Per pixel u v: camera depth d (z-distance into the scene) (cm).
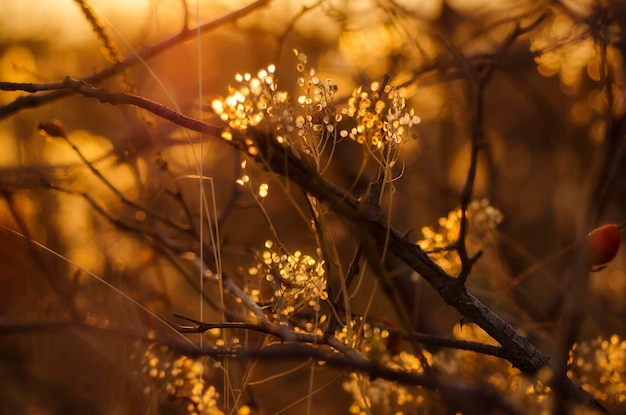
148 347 196
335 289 262
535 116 587
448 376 209
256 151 136
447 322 354
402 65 381
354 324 175
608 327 311
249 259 332
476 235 252
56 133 198
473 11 429
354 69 388
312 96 148
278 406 266
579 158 422
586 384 197
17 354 290
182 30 243
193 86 386
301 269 158
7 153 396
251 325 152
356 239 161
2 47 445
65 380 280
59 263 321
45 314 245
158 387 200
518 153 601
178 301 320
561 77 407
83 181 341
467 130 415
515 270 333
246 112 136
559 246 419
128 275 294
